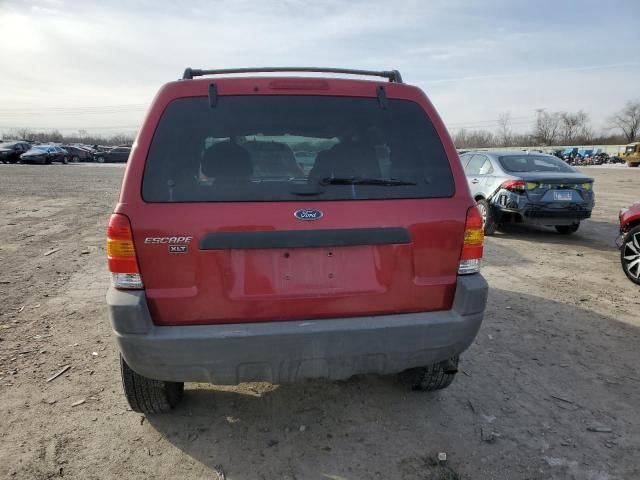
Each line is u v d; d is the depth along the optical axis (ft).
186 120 7.77
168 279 7.42
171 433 9.36
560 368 12.25
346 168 7.99
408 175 8.20
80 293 17.80
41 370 11.80
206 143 7.75
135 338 7.34
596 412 10.26
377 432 9.47
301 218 7.57
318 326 7.65
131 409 9.90
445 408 10.34
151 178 7.46
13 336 13.79
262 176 7.75
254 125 7.91
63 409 10.12
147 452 8.80
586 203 28.55
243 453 8.81
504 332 14.48
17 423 9.59
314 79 8.29
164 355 7.41
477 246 8.33
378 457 8.73
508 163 30.60
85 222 34.45
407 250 7.99
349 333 7.69
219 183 7.59
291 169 7.88
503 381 11.54
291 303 7.68
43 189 59.72
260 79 8.13
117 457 8.64
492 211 30.01
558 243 28.60
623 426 9.75
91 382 11.26
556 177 28.25
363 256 7.89
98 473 8.23
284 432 9.43
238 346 7.45
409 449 8.96
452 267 8.26
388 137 8.30
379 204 7.89
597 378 11.75
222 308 7.54
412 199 8.05
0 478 8.04
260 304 7.61
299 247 7.59
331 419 9.89
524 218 28.37
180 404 10.33
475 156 33.65
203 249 7.37
